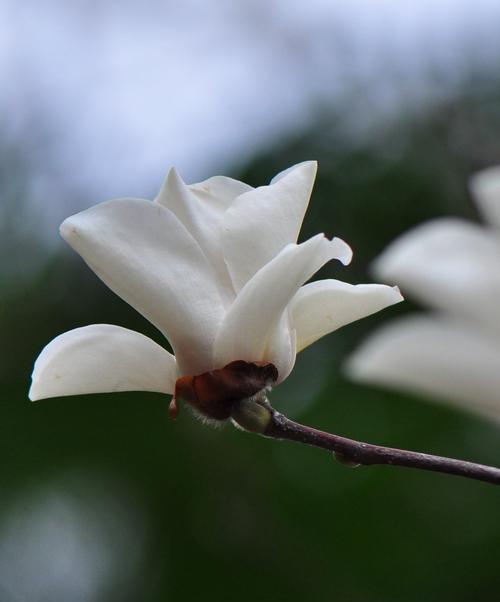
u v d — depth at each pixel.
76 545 1.42
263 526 1.40
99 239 0.97
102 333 0.97
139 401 1.45
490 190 1.07
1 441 1.45
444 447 1.38
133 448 1.43
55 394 0.98
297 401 1.45
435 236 1.07
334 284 0.99
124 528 1.42
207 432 1.43
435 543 1.37
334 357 1.47
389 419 1.40
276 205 0.98
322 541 1.39
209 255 0.98
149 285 0.97
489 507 1.37
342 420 1.42
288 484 1.40
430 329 1.06
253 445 1.43
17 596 1.40
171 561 1.39
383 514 1.38
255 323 0.97
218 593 1.39
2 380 1.52
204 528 1.41
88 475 1.43
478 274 1.06
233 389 0.98
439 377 1.07
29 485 1.42
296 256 0.95
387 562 1.37
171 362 0.99
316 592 1.38
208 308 0.98
